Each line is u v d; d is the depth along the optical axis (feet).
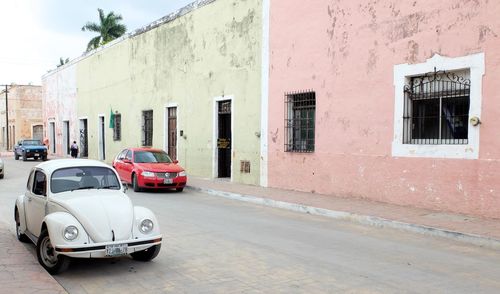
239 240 28.22
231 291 19.01
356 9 43.29
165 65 76.79
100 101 104.37
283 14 51.80
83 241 20.10
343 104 44.80
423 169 37.73
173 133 75.87
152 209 39.91
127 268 22.24
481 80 33.78
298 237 29.50
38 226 24.11
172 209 40.22
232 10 60.03
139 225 21.65
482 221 32.37
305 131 50.34
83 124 117.50
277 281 20.29
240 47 58.70
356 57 43.37
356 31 43.32
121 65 93.09
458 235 29.01
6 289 18.53
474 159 34.27
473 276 21.30
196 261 23.48
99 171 25.23
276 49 52.80
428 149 37.32
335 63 45.55
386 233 31.32
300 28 49.57
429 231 30.60
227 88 61.26
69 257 20.70
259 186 55.26
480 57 33.81
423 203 37.78
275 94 53.06
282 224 34.17
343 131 44.88
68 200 21.94
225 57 61.57
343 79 44.75
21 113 176.24
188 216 36.73
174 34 73.87
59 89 133.18
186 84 70.79
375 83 41.68
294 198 44.55
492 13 33.12
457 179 35.40
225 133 65.10
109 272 21.61
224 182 59.77
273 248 26.25
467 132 35.32
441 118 37.14
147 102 83.10
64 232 20.11
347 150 44.47
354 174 43.80
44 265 21.67
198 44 67.46
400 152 39.55
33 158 116.98
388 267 22.61
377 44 41.39
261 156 55.36
